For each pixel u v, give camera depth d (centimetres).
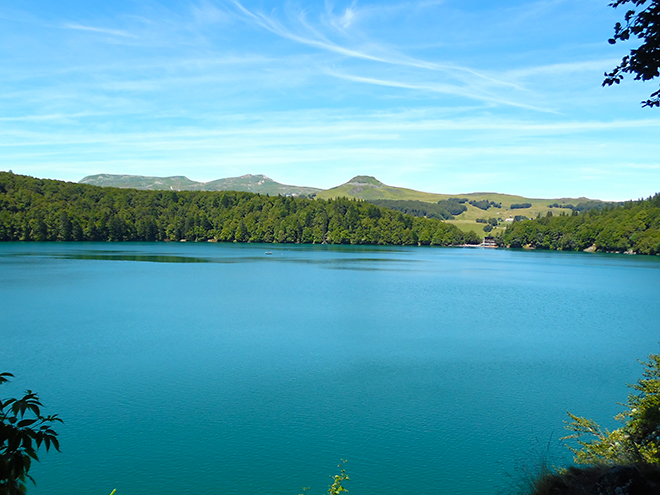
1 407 721
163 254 15612
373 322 5075
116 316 5169
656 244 18850
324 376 3250
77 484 1989
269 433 2417
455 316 5512
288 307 5941
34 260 12100
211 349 3878
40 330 4462
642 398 1833
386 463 2158
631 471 1018
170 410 2666
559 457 2184
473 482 2000
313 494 1922
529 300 6912
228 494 1920
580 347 4119
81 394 2884
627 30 1045
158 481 2002
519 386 3103
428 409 2723
